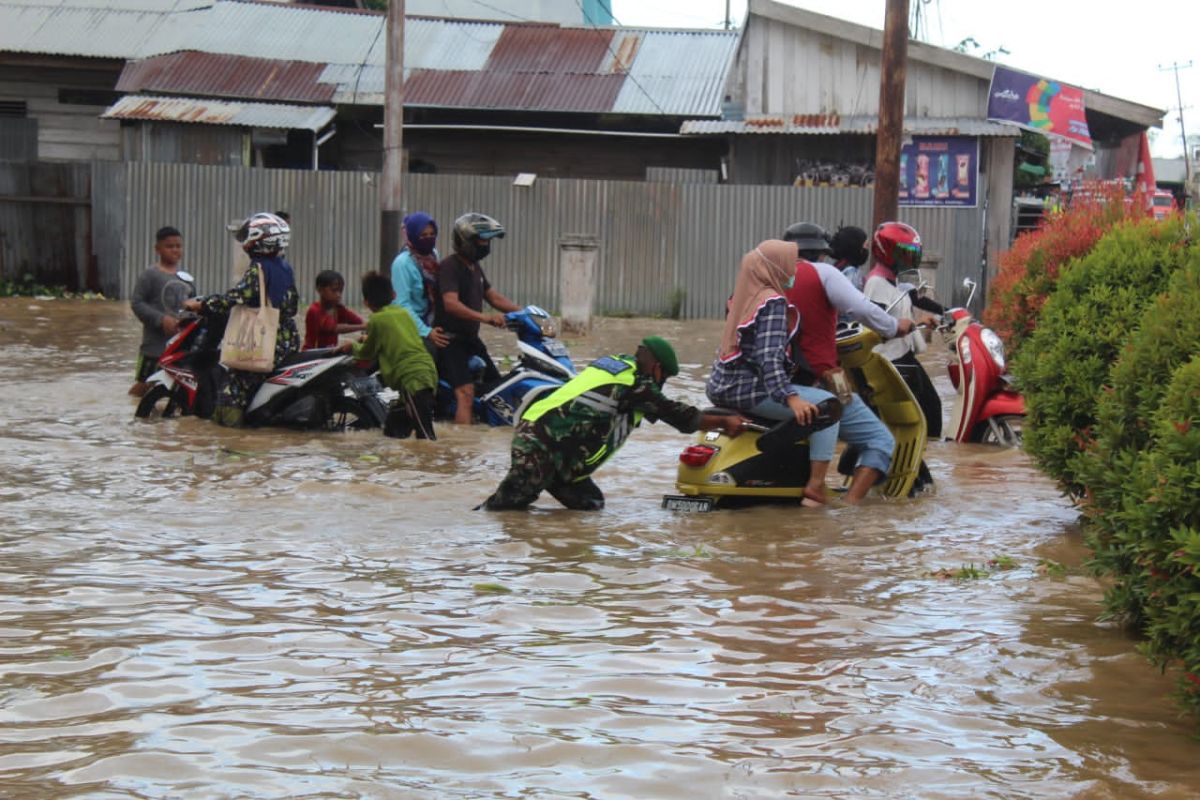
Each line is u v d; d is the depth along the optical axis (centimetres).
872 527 702
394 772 367
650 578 584
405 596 546
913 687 447
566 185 2298
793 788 362
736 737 398
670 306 2302
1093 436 639
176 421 1039
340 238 2320
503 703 423
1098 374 638
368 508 723
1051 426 655
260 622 506
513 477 722
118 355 1484
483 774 367
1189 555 400
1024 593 570
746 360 746
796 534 682
